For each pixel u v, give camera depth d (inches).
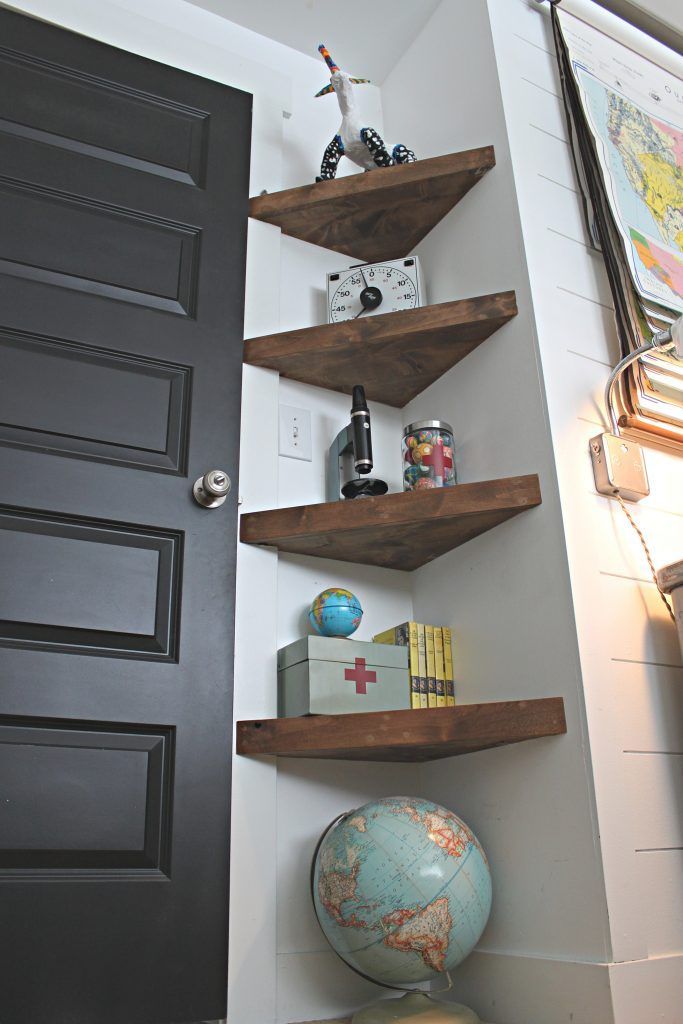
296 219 73.2
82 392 57.0
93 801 48.7
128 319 60.5
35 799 47.3
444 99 78.0
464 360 67.7
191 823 50.6
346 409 72.6
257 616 59.8
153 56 73.3
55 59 65.6
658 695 54.1
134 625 53.2
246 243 68.5
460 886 48.2
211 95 71.9
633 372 62.9
